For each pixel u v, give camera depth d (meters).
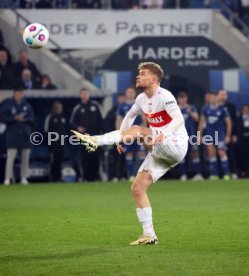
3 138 62.34
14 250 26.73
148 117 27.91
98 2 67.81
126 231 31.64
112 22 66.75
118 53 65.19
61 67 65.19
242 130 64.81
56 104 61.12
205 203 43.75
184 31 67.25
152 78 27.47
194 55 65.69
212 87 65.94
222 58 65.88
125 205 43.00
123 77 65.25
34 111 63.22
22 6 66.69
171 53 65.50
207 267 23.22
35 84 63.81
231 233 30.78
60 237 30.02
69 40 66.44
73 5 67.31
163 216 37.12
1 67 63.41
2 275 22.16
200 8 68.94
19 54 64.06
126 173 64.38
